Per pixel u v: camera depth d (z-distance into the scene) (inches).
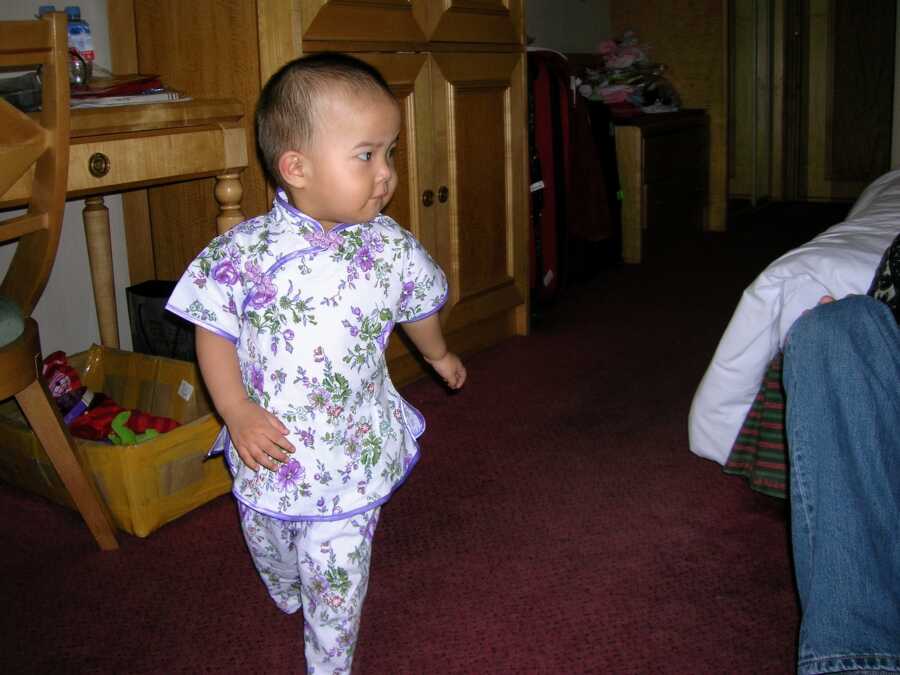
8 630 54.5
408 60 88.6
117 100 66.4
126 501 64.9
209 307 44.4
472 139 100.0
